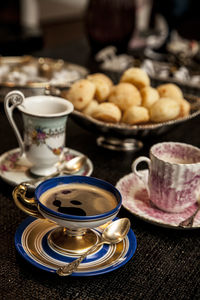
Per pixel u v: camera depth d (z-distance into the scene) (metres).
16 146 0.96
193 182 0.77
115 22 1.46
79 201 0.69
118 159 0.94
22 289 0.66
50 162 0.86
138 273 0.69
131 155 0.96
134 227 0.76
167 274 0.69
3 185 0.84
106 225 0.73
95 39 1.51
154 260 0.71
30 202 0.71
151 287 0.67
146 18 2.38
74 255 0.68
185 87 1.17
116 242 0.70
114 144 0.98
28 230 0.71
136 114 0.91
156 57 1.45
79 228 0.67
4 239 0.73
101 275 0.68
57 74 1.23
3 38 1.90
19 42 1.93
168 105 0.93
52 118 0.82
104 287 0.67
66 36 3.15
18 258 0.70
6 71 1.22
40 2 3.57
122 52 1.54
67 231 0.70
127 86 0.96
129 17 1.47
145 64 1.32
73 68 1.30
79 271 0.66
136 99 0.95
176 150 0.81
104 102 0.97
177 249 0.73
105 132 0.92
